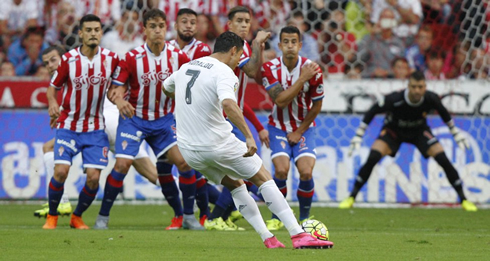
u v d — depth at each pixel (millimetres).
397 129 34219
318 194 36312
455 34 42062
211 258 16266
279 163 26062
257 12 41938
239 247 18812
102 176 36312
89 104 25562
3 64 41812
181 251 17766
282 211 18141
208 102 17703
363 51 42062
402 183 36406
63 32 42312
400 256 16969
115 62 25719
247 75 25562
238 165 18016
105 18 41500
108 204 25688
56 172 25344
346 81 36531
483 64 41844
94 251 17719
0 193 36094
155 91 25359
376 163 34375
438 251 18219
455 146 36625
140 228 26406
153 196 36438
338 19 42188
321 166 36344
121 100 24344
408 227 27219
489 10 41812
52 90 25375
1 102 36094
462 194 34625
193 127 18016
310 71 25078
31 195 36031
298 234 18188
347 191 36250
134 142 25484
